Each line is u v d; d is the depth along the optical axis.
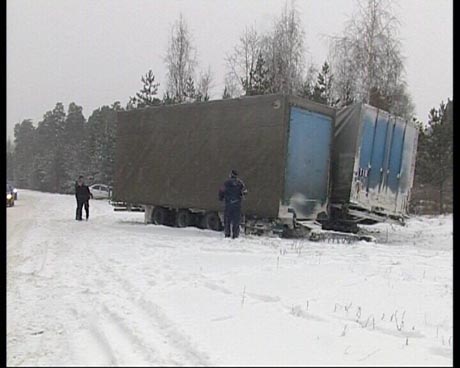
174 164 19.34
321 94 34.47
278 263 11.21
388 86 31.09
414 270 10.38
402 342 5.91
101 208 35.62
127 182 21.48
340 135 16.98
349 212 16.80
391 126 17.56
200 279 9.50
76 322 7.24
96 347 6.07
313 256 12.27
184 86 42.22
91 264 11.70
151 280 9.57
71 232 18.42
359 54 31.27
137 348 5.82
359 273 9.98
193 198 18.48
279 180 15.73
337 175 16.94
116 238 16.30
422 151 23.38
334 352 5.54
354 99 31.33
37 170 92.50
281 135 15.79
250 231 17.11
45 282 9.95
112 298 8.35
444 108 24.34
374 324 6.61
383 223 18.98
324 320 6.76
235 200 15.98
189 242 15.01
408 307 7.47
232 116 17.23
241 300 7.85
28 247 14.66
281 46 36.69
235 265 11.02
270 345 5.75
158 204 19.92
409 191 18.47
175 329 6.36
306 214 16.28
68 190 79.31
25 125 105.00
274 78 36.44
